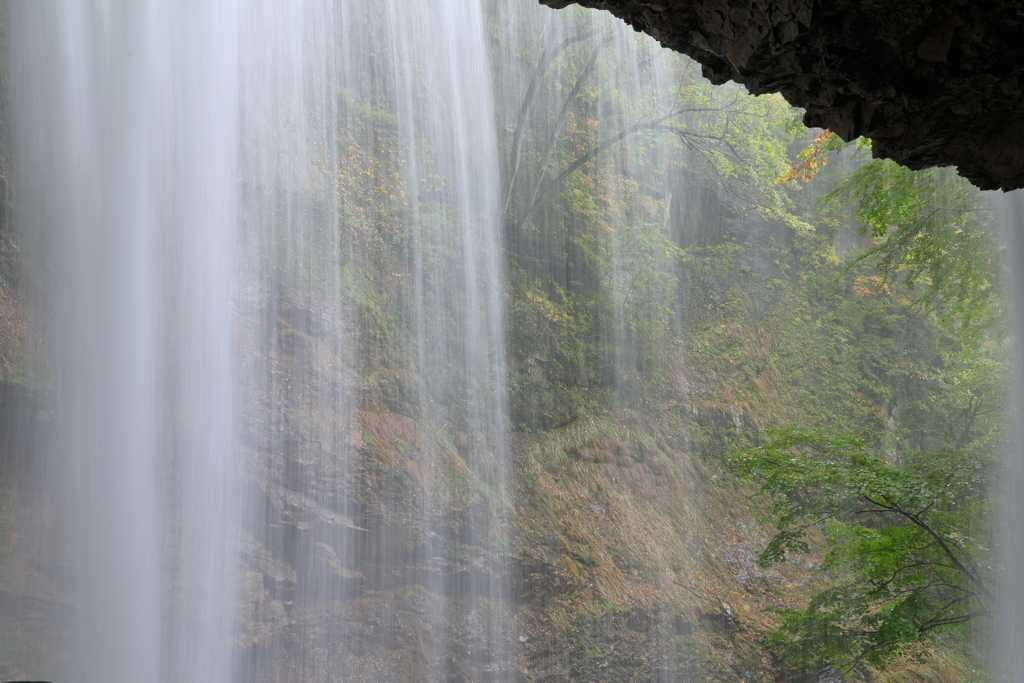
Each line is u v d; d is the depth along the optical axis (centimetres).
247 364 1380
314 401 1419
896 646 1152
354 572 1345
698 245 2341
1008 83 533
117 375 1249
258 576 1270
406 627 1349
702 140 2261
